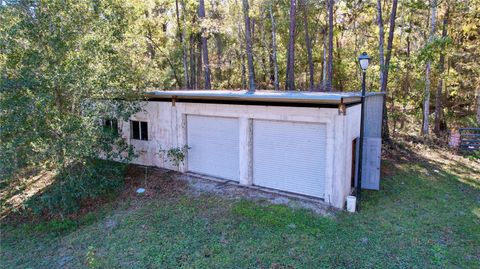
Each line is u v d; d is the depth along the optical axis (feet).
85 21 27.14
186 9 66.90
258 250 19.72
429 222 23.25
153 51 67.51
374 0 56.59
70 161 25.81
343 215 24.29
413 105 62.59
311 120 26.11
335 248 19.70
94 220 25.63
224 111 31.48
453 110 68.95
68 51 25.79
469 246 19.92
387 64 47.42
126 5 31.81
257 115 29.17
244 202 26.66
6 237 24.45
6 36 23.58
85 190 26.53
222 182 32.01
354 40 71.31
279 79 73.77
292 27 51.85
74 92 26.40
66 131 24.80
